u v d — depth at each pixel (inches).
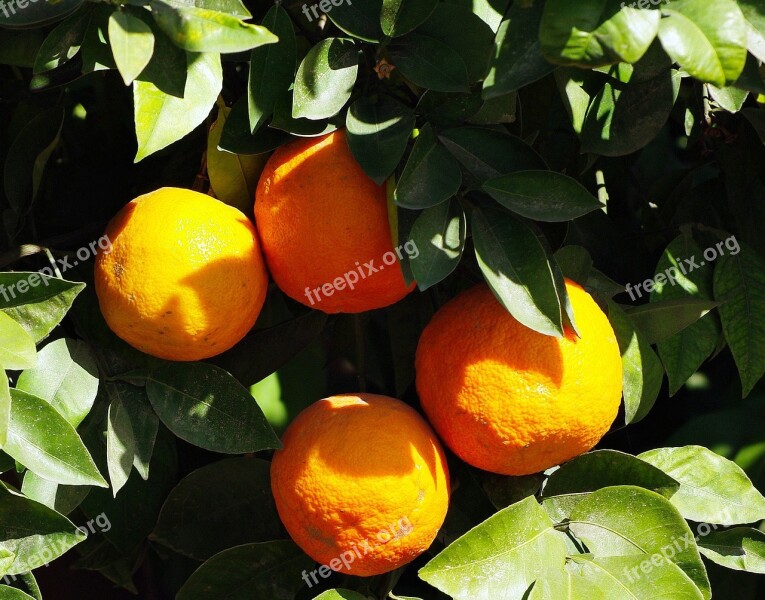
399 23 32.6
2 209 36.0
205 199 33.2
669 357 35.8
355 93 33.6
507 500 34.6
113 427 33.8
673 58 30.3
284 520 33.5
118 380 34.3
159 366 34.1
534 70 31.0
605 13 30.2
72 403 33.5
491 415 32.6
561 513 34.4
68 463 32.1
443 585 32.4
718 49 30.3
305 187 32.7
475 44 32.9
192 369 33.9
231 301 32.8
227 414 33.6
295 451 33.1
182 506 35.6
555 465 33.9
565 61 30.2
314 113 32.5
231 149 33.3
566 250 34.6
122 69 30.1
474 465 33.7
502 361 32.5
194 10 30.7
